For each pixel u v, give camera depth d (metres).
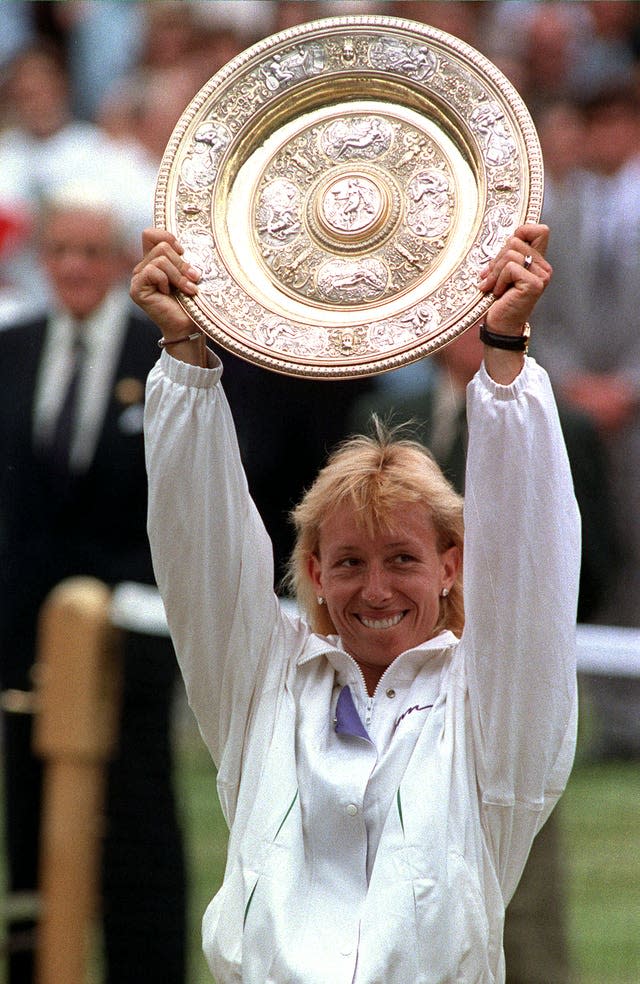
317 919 10.97
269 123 11.84
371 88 11.80
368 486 11.40
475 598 10.99
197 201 11.59
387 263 11.38
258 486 21.36
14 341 19.83
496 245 11.05
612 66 34.28
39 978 16.25
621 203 26.61
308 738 11.41
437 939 10.79
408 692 11.52
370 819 11.15
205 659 11.66
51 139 32.12
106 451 19.22
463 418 18.25
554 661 11.02
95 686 16.12
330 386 21.31
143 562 19.28
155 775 16.38
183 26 33.59
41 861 16.59
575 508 11.12
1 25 36.94
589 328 26.42
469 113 11.45
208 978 16.64
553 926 15.55
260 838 11.15
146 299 11.23
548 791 11.47
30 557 19.11
